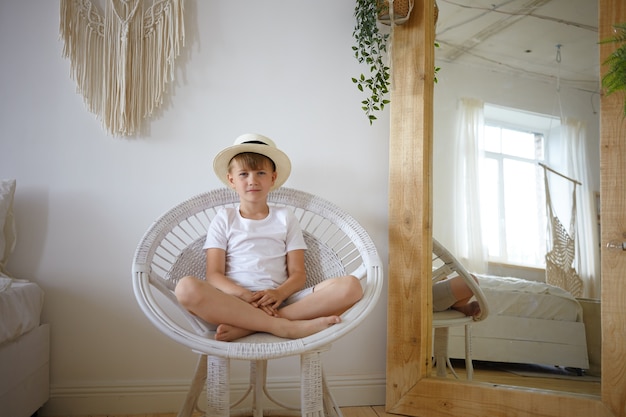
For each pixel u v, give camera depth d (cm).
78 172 200
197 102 209
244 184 175
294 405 207
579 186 189
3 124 196
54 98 199
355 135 219
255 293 162
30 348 174
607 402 176
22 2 199
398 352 203
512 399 188
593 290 185
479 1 209
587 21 191
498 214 201
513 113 201
